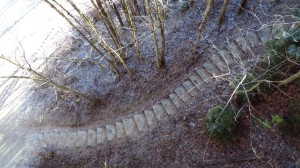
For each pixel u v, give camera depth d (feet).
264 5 26.40
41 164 27.50
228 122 21.66
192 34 28.50
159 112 26.16
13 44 36.11
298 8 23.12
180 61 27.76
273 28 23.94
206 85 25.23
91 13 34.73
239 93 22.11
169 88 27.22
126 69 29.37
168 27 29.84
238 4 27.76
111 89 29.63
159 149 24.34
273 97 21.84
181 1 29.14
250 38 25.25
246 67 23.73
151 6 30.04
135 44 27.43
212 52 26.43
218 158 22.18
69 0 23.41
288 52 20.33
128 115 27.81
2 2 40.37
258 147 21.42
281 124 21.03
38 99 31.81
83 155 26.86
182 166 22.97
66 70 32.50
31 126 30.45
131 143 25.72
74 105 30.14
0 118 31.48
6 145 29.50
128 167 24.70
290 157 20.42
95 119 29.09
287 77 21.30
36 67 33.63
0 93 33.22
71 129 29.32
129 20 27.02
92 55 31.99
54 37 35.35
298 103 20.83
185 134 23.93
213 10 28.60
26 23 37.58
